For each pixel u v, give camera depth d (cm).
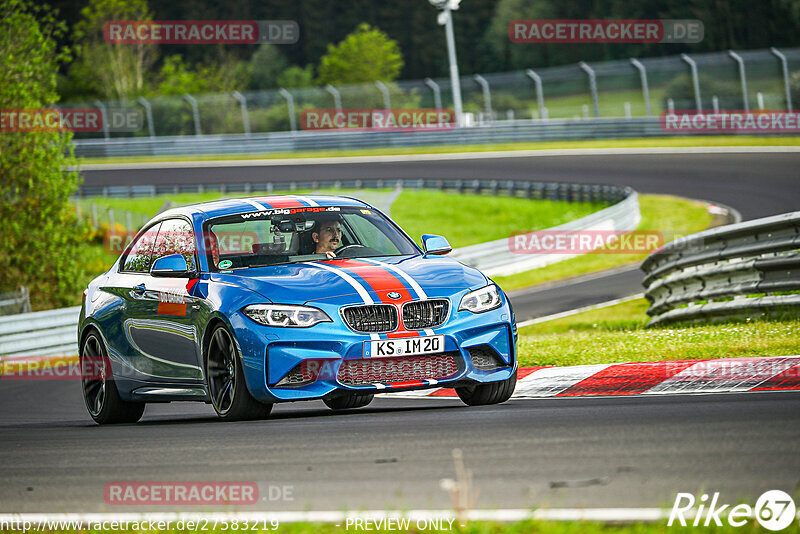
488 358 2431
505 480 1483
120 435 2359
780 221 3512
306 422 2289
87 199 15638
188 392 2614
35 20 8638
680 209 10450
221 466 1762
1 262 8519
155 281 2764
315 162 17312
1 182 8488
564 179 13325
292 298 2353
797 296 3400
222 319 2408
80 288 8719
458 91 17450
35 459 2044
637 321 4981
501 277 8256
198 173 17238
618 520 1231
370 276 2408
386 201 13350
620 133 15738
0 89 8450
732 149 13850
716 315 3797
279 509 1407
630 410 2116
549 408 2267
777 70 16700
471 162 15650
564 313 6059
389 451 1786
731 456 1548
